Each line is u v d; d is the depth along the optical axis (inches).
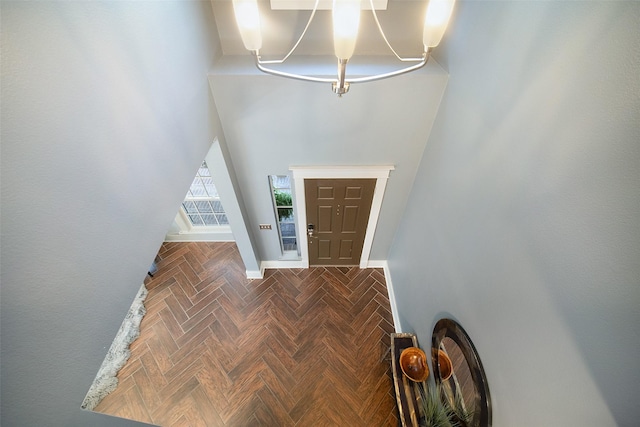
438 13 36.9
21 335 32.4
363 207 134.0
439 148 92.4
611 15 35.2
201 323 139.7
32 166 34.2
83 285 42.0
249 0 37.0
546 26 46.5
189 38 74.2
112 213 47.9
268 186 124.4
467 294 71.2
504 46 58.0
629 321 32.3
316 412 112.1
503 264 56.4
